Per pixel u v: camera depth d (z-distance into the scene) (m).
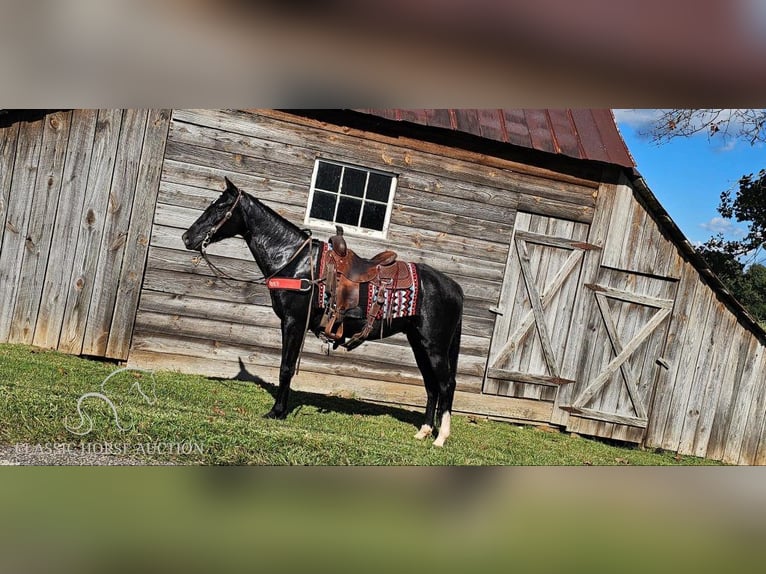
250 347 5.41
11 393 4.38
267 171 5.35
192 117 5.16
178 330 5.23
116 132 5.02
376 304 4.63
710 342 6.48
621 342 6.30
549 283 6.11
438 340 4.85
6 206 4.83
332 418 5.09
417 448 4.89
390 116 5.43
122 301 5.09
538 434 5.96
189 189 5.19
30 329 4.89
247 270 5.40
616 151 6.14
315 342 5.54
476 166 5.87
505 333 6.02
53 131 4.89
